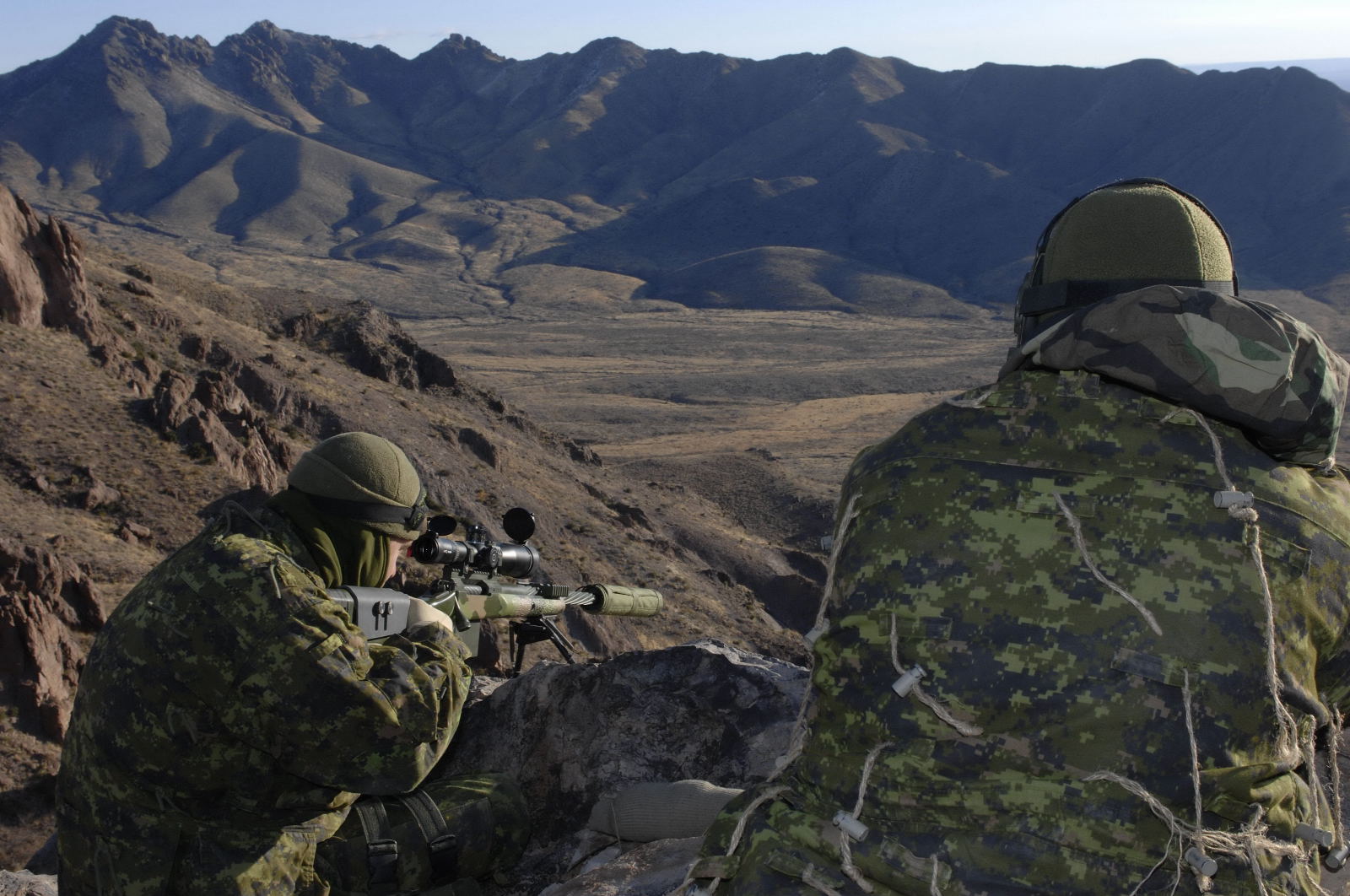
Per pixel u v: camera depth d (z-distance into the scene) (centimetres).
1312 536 213
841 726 228
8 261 5625
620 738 472
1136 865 202
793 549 9794
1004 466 223
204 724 338
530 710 494
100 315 6200
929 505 225
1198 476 214
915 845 211
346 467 371
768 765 445
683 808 405
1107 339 215
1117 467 217
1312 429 212
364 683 337
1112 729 203
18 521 4300
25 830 2566
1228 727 202
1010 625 210
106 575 4072
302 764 340
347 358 9706
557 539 7144
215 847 344
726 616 6794
